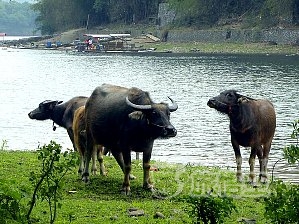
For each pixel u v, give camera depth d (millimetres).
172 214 13336
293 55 97562
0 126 32188
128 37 135750
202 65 80625
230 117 17453
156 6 148625
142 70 74188
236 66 77625
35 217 12594
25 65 87812
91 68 79438
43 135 29609
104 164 19172
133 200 14773
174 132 14711
